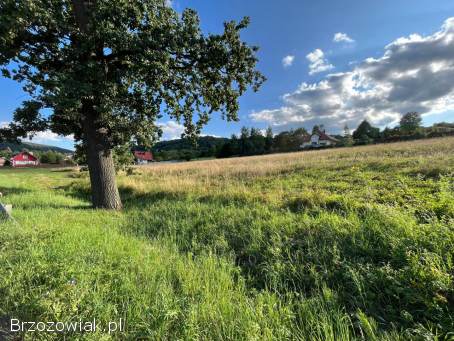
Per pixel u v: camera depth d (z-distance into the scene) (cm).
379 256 427
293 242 525
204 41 976
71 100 757
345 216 612
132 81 1015
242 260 518
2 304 317
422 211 562
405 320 299
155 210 925
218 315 300
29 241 498
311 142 11462
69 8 1005
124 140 1060
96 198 1036
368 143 7000
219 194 1052
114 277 374
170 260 471
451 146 2389
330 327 278
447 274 329
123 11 864
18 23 732
